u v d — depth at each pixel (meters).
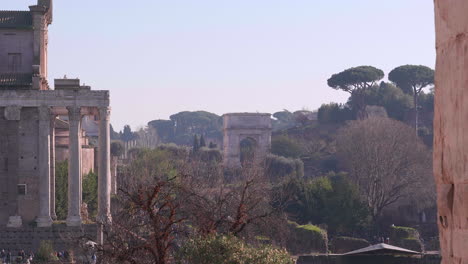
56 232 133.00
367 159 175.75
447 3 7.29
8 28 144.38
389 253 87.12
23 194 136.12
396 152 176.75
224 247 43.97
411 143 180.38
